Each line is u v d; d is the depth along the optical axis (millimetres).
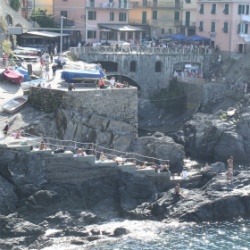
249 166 99312
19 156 73625
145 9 154375
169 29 155125
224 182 77938
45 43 132375
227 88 124312
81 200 73938
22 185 72688
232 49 142375
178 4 153625
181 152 91250
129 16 154625
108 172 77125
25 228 66688
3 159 73438
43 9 148250
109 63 128625
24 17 138250
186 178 80812
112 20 145875
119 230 68875
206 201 74000
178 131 110688
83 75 91062
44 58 105875
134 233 69438
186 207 73500
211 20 146375
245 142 102500
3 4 123812
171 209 73625
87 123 86125
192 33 153875
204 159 103562
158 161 89062
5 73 95000
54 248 64750
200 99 123000
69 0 143250
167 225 71625
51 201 71938
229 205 74125
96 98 87188
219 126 103500
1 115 84688
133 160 85062
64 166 75250
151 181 78938
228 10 143250
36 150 74500
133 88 89625
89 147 85188
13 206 71188
